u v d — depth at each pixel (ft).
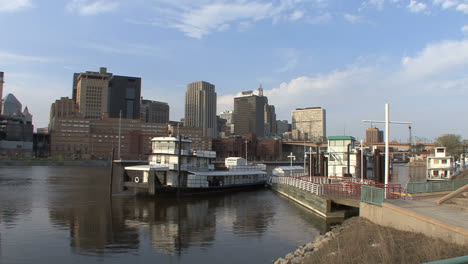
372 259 55.52
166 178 216.13
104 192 222.28
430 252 51.93
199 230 120.67
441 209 80.79
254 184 274.16
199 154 231.91
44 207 160.35
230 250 96.73
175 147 218.38
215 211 160.76
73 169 530.27
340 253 63.87
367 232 79.05
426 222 67.72
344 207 146.20
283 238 109.91
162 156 223.10
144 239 107.45
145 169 207.41
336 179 203.92
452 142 443.73
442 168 285.23
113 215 146.41
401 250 57.06
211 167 256.32
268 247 99.81
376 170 216.54
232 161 292.40
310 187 172.14
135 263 85.56
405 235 68.39
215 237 110.93
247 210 164.14
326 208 139.74
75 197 196.75
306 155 349.41
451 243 56.29
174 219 140.26
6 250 93.56
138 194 208.74
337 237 87.04
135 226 126.00
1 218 133.80
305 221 136.67
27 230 115.24
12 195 202.59
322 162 268.62
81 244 100.53
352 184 147.02
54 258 88.02
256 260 88.48
